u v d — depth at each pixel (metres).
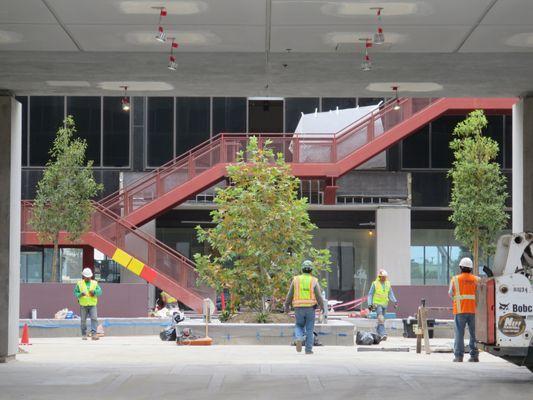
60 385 17.33
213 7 16.89
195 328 31.02
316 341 30.62
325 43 19.52
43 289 39.56
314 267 33.62
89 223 42.28
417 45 19.62
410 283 49.66
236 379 18.31
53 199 41.84
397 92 24.83
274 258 33.16
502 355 17.98
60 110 50.03
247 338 30.92
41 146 49.88
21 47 19.81
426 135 50.53
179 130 50.41
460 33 18.64
